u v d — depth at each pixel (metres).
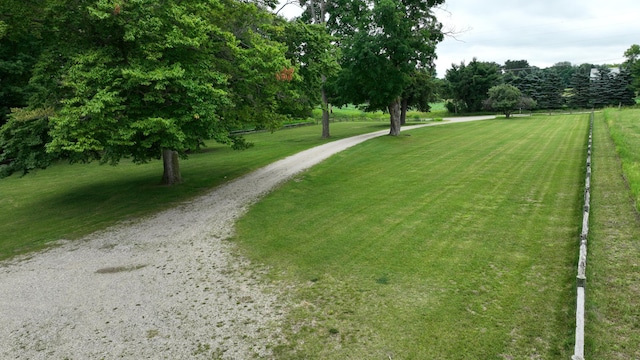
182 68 11.53
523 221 9.82
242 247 9.56
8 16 12.55
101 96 10.18
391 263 8.05
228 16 14.09
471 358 5.06
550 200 11.30
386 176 16.62
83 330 6.28
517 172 15.33
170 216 12.71
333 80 30.86
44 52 12.77
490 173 15.55
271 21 16.09
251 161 22.83
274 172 19.20
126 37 10.52
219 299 7.06
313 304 6.69
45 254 9.98
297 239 9.86
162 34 11.42
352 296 6.86
